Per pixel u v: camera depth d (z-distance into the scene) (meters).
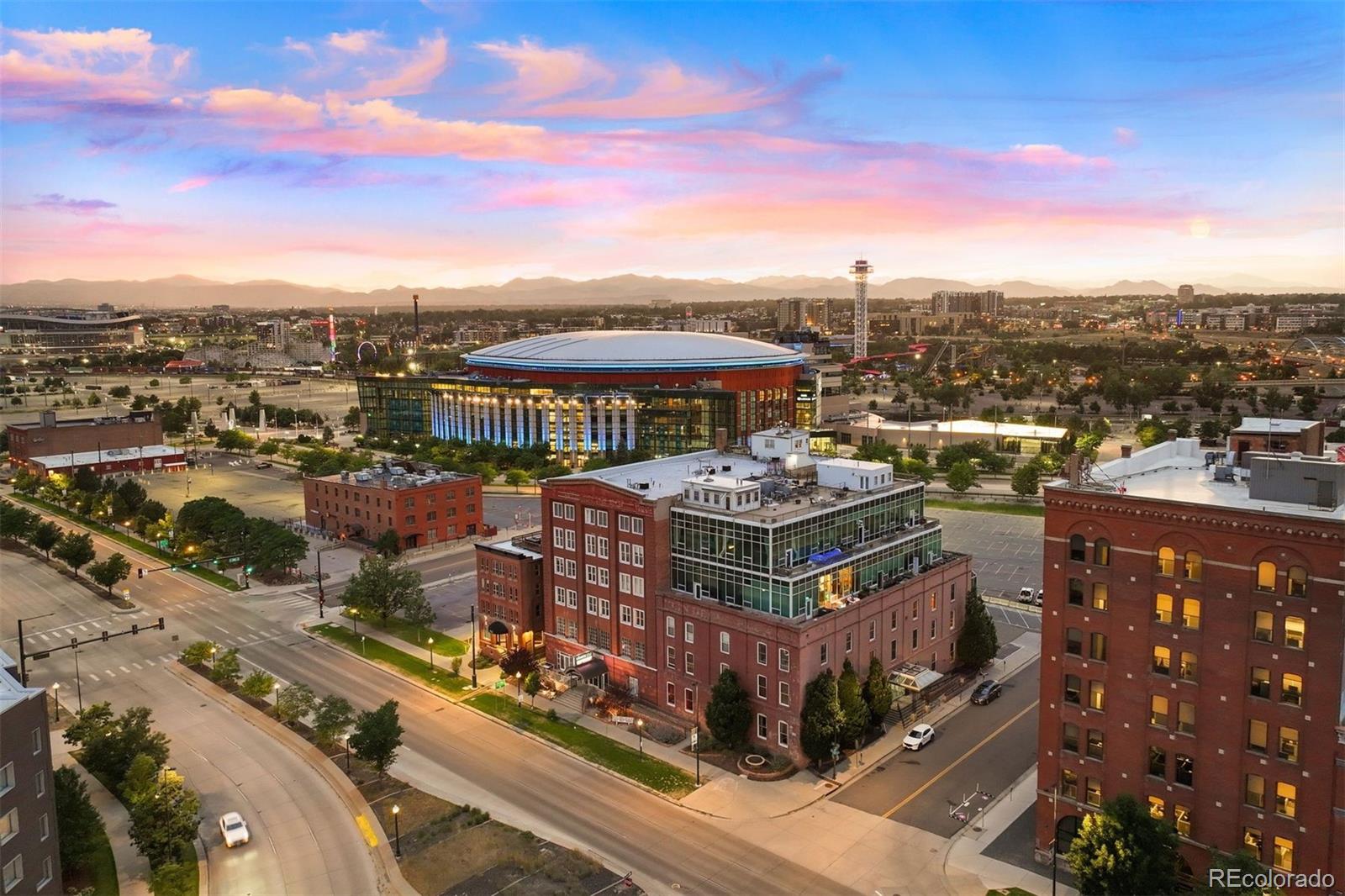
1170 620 63.22
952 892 65.81
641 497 94.62
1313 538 56.41
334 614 130.12
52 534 161.50
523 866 68.69
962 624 108.81
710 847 71.69
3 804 56.56
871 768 84.38
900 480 109.25
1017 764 84.81
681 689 93.50
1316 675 57.03
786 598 85.19
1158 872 58.78
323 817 77.00
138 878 69.25
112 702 101.25
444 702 100.06
